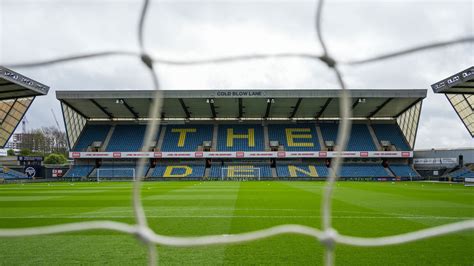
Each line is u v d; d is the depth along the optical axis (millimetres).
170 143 43031
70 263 4996
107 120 46188
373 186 25672
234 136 44156
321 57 1919
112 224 1829
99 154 40000
